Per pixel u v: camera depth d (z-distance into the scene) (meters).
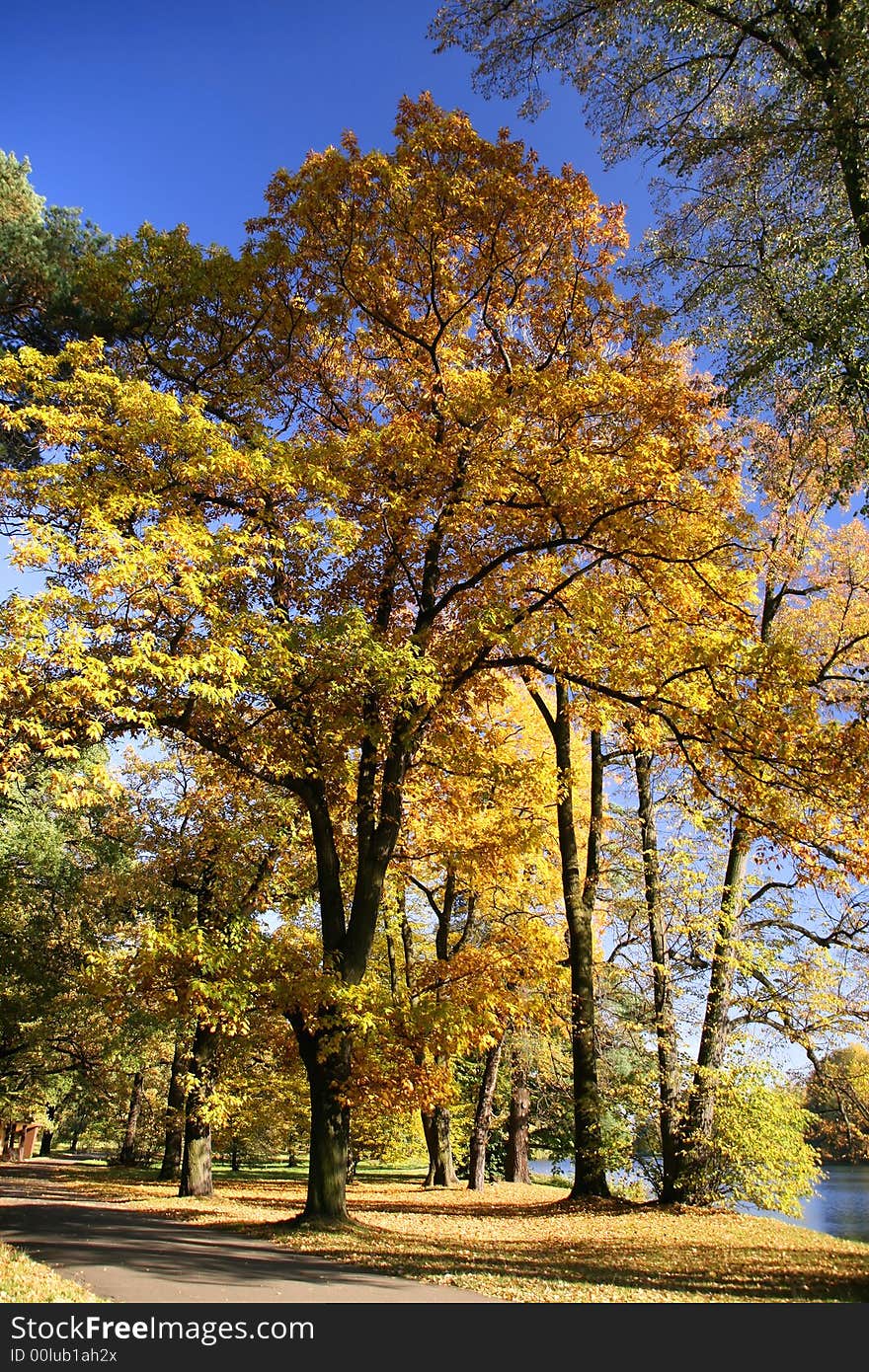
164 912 18.84
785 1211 15.48
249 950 11.73
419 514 12.42
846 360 8.76
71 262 13.11
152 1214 14.16
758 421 11.27
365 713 11.87
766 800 10.44
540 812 19.22
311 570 12.19
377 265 13.78
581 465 11.02
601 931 21.67
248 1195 19.62
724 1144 15.95
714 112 10.57
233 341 13.75
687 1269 9.35
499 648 13.16
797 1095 16.72
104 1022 25.22
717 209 10.59
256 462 10.44
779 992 16.33
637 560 11.78
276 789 14.80
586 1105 17.00
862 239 9.20
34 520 9.28
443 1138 24.33
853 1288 8.16
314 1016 11.54
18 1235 9.73
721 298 10.21
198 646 9.91
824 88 8.87
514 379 11.65
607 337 15.06
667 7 9.93
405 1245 10.70
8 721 8.64
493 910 22.09
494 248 13.76
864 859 10.00
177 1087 26.55
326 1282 7.57
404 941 23.92
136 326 13.11
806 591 17.12
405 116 13.89
